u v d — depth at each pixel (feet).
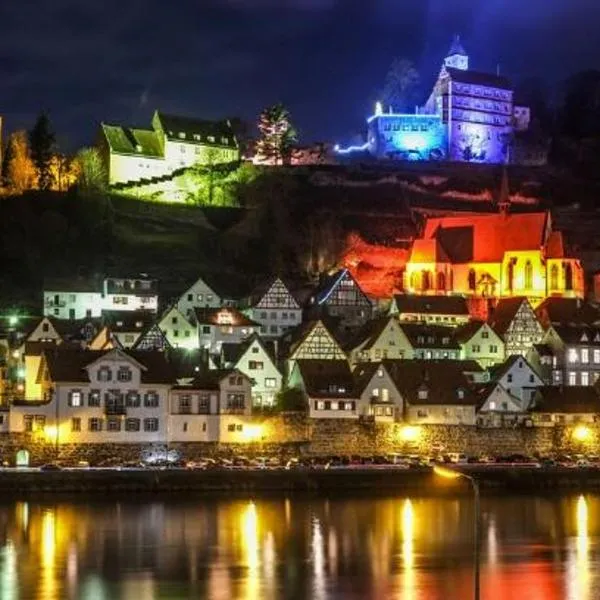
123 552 500.74
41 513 595.06
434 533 554.87
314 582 449.89
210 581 450.30
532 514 619.67
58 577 453.99
